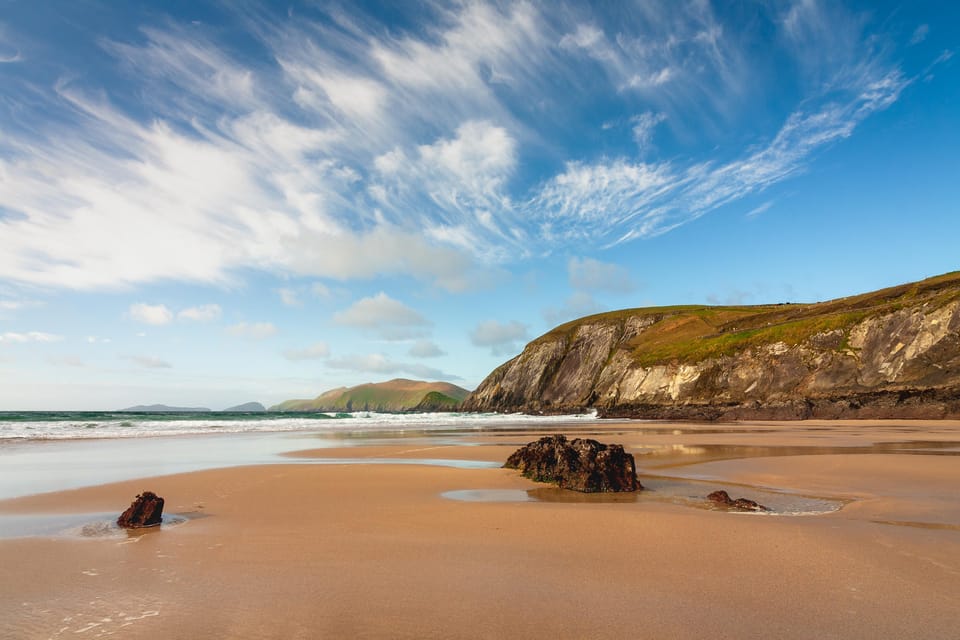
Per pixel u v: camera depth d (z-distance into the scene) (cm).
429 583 635
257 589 613
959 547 792
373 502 1206
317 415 9394
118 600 579
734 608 558
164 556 751
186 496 1269
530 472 1659
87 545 813
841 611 549
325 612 544
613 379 10338
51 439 3200
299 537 866
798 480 1597
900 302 6500
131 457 2217
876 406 5666
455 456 2394
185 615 536
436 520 998
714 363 8044
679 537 859
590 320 13238
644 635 491
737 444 2938
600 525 946
